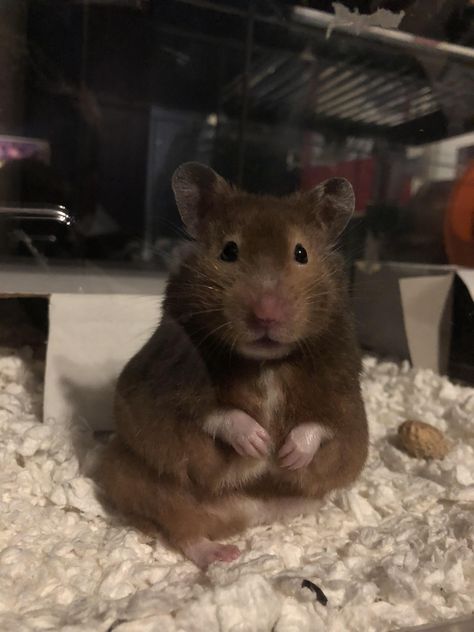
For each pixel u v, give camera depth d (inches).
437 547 6.0
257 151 12.3
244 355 6.0
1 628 4.4
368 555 6.0
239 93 12.1
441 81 10.4
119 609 4.7
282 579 5.2
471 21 8.9
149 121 11.6
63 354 8.4
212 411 6.1
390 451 8.3
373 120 11.8
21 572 5.3
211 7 10.0
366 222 11.7
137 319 8.4
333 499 7.2
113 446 6.8
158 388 6.1
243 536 6.5
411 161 11.8
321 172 12.0
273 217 6.1
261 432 6.1
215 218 6.3
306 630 4.7
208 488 6.3
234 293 5.7
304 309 5.8
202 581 5.5
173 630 4.5
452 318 11.3
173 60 11.6
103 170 11.4
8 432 8.0
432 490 7.4
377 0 9.0
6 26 10.0
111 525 6.5
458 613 5.2
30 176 10.5
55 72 10.8
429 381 10.9
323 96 11.9
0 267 9.2
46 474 7.2
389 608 5.1
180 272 6.3
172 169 11.7
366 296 11.4
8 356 10.3
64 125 11.0
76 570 5.5
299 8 9.6
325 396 6.3
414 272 11.8
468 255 11.7
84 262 9.7
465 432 9.1
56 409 8.3
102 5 10.3
